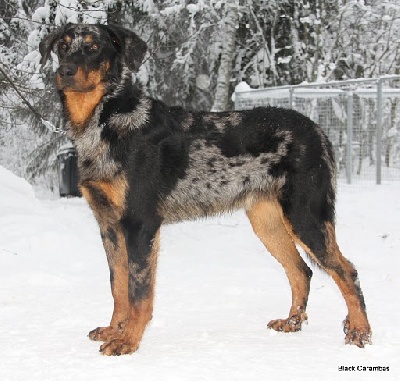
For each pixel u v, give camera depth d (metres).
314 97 14.96
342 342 5.29
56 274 7.70
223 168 5.68
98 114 5.33
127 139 5.29
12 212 9.34
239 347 5.13
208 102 19.30
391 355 4.93
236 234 10.69
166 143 5.49
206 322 5.92
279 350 5.05
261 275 7.92
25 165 19.58
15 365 4.72
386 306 6.32
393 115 15.79
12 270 7.73
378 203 12.49
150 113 5.48
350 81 14.30
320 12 19.23
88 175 5.33
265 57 20.03
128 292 5.23
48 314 6.21
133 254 5.21
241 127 5.71
